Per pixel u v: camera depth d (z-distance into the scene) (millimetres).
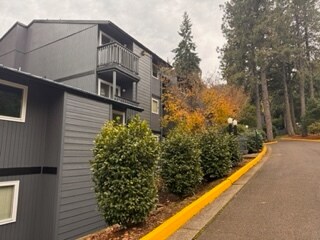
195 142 6664
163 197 6234
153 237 3646
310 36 28766
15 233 6930
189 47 26703
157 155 4578
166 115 17672
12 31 16125
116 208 4031
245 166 9625
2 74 6691
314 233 3762
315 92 33438
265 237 3717
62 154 7496
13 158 6996
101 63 13070
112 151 4277
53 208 7301
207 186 6977
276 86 33406
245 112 25922
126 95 15188
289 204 5121
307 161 10688
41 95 7852
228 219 4527
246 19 25062
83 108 8391
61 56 14422
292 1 28344
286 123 34500
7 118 6914
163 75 18562
